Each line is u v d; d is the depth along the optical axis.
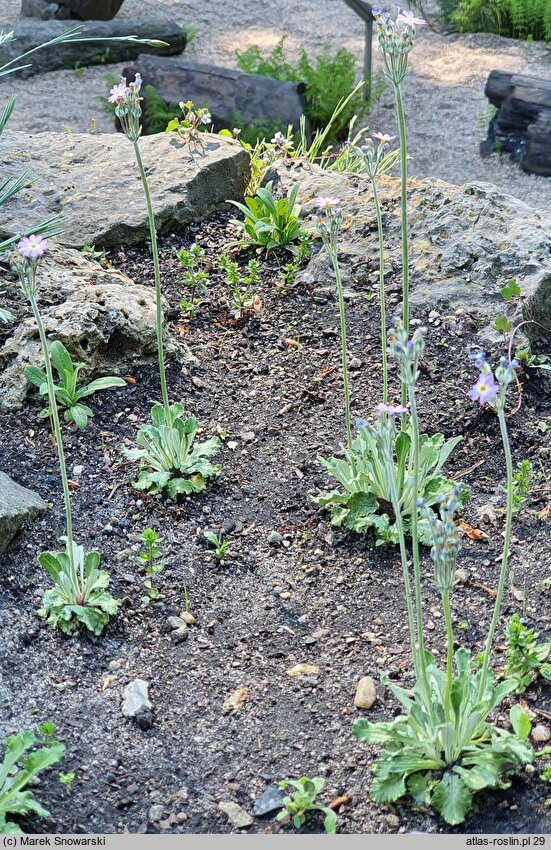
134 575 1.71
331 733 1.56
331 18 4.98
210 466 1.82
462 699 1.50
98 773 1.52
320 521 1.79
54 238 2.14
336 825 1.49
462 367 1.98
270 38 4.68
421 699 1.49
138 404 1.92
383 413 1.44
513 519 1.77
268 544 1.76
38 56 4.13
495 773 1.49
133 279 2.13
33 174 2.25
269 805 1.50
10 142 2.34
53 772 1.52
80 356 1.89
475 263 2.09
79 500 1.78
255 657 1.63
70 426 1.87
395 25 1.58
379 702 1.58
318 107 3.61
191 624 1.67
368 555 1.74
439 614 1.67
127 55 4.34
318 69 3.72
